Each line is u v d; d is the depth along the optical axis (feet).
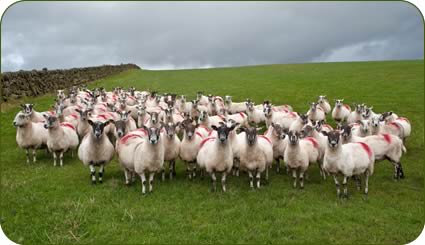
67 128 54.90
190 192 42.22
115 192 41.98
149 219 35.88
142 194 41.47
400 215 36.94
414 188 44.80
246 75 195.62
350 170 40.14
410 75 151.43
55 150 52.70
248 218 35.70
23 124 53.26
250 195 41.24
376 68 184.75
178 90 150.10
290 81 156.97
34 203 39.93
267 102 74.54
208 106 87.35
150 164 41.01
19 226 34.96
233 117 72.64
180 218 36.01
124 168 44.73
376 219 35.76
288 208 38.01
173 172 48.93
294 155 42.83
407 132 59.82
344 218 35.99
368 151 42.01
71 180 46.78
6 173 50.75
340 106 81.71
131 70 261.03
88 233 33.78
